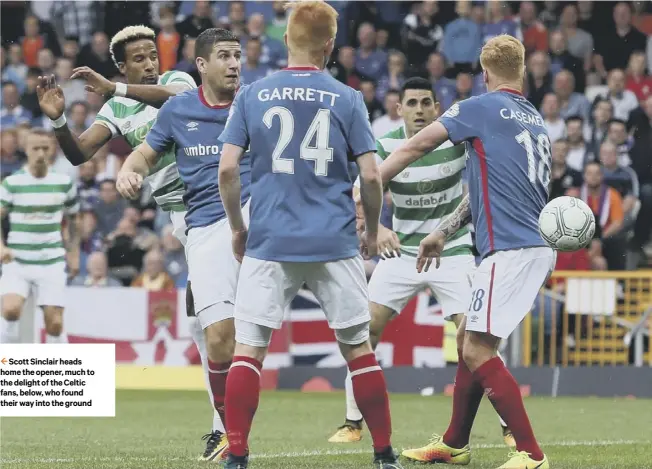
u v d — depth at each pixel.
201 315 19.20
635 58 52.88
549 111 51.44
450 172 25.20
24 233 38.12
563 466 18.16
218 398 19.27
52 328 38.38
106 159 53.25
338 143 15.17
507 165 16.53
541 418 30.58
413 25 55.41
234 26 55.72
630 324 41.44
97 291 42.78
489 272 16.53
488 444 23.03
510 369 40.84
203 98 19.31
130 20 57.72
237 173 15.37
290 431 26.64
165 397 38.59
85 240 50.31
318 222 15.04
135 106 21.33
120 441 23.78
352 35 55.72
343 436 24.08
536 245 16.53
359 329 15.55
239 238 15.81
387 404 15.80
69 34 58.25
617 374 39.81
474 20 54.56
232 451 15.21
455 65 54.72
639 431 26.75
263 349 15.48
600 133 50.81
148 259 45.84
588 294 41.34
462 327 18.34
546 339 41.56
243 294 15.27
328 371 41.84
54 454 20.50
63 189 38.47
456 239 25.72
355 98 15.41
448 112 16.83
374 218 15.63
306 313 42.25
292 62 15.56
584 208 16.52
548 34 54.25
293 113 15.13
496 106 16.70
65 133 20.39
